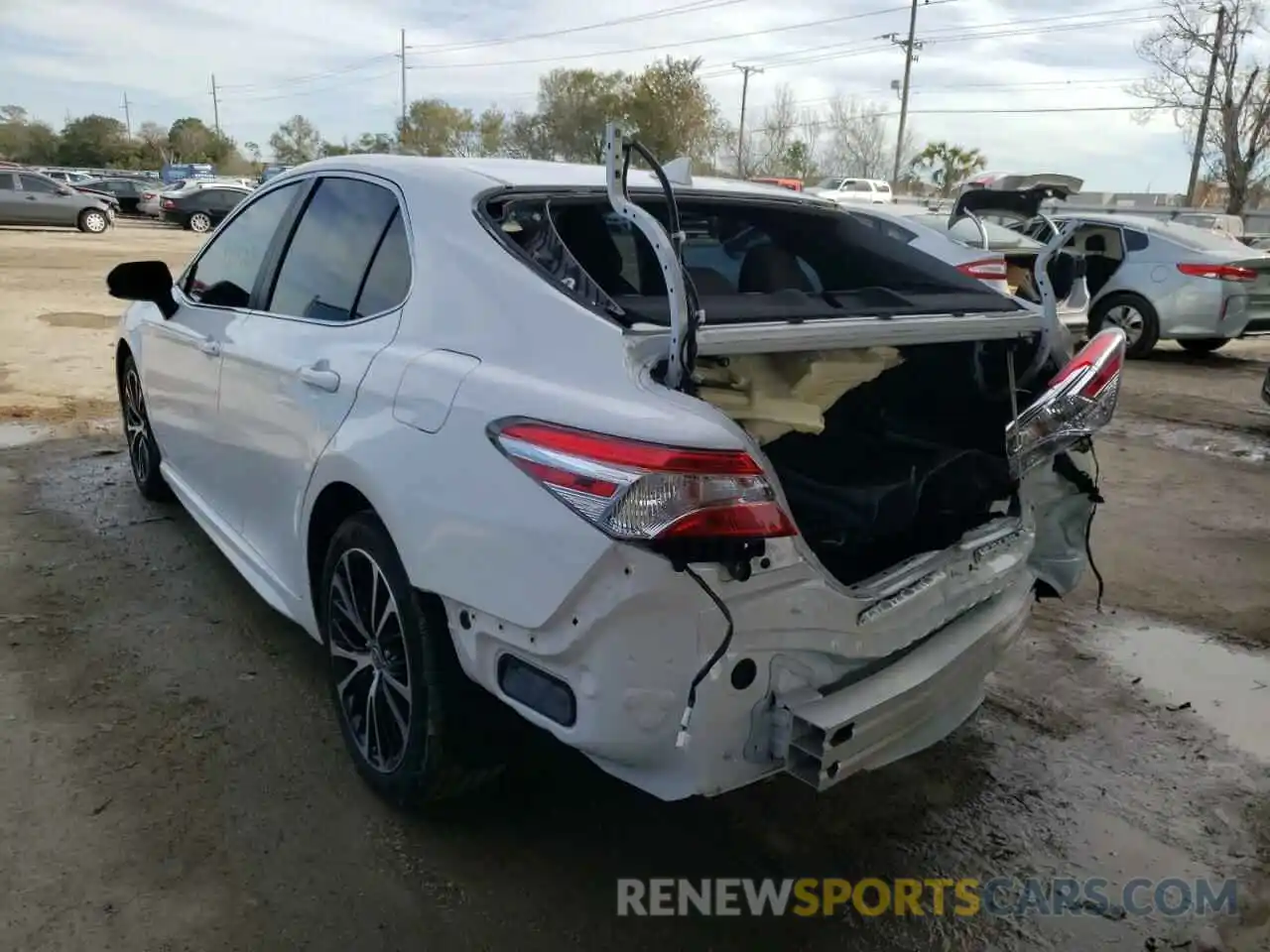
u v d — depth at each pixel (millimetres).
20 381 8047
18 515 4918
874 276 3322
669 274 2078
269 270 3520
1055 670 3947
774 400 2447
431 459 2332
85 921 2344
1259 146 30422
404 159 3182
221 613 3938
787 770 2156
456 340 2475
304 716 3252
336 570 2854
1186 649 4172
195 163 81875
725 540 1945
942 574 2520
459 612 2299
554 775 3006
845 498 2535
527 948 2363
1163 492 6363
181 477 4402
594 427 2018
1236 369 11172
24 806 2729
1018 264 9008
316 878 2535
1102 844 2900
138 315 4781
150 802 2779
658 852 2732
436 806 2760
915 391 3266
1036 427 2734
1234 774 3287
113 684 3381
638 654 1997
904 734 2352
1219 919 2611
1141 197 38344
